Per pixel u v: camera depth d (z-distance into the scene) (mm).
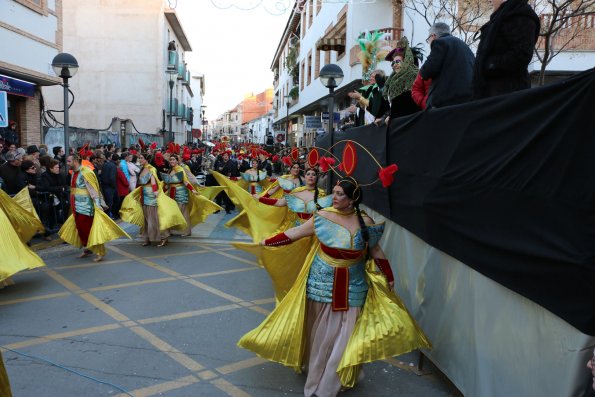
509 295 2941
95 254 8414
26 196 6965
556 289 2447
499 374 3023
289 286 4578
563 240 2400
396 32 15773
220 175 7102
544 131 2582
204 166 24719
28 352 4473
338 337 3641
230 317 5488
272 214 6891
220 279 7062
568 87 2424
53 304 5844
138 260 8148
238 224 6773
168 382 3969
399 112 5613
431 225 4008
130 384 3922
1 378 2686
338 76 9305
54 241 9078
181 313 5598
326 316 3689
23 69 13328
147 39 28500
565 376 2410
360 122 8977
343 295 3650
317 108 29250
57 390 3793
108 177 11633
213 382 3982
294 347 3715
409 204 4559
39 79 14148
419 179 4309
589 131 2266
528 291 2684
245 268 7754
